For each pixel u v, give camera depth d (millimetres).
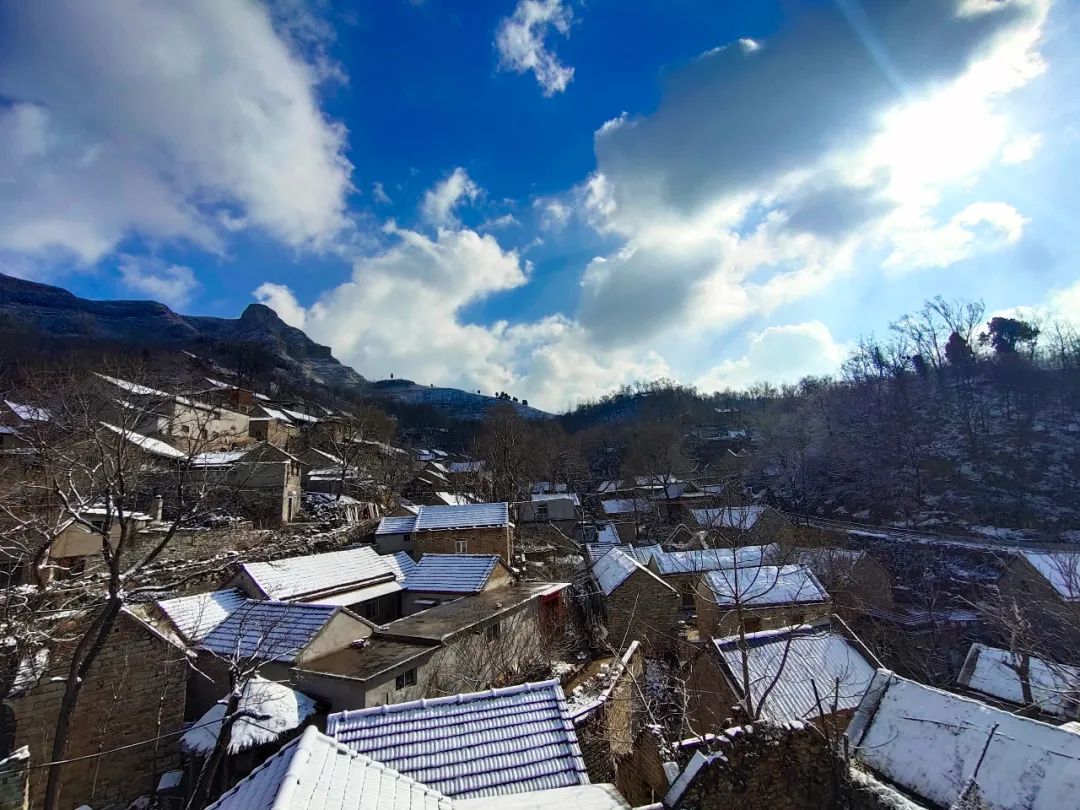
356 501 40156
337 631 18750
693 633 29453
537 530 48875
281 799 6438
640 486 62156
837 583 30016
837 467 61062
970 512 47219
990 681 21062
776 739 7887
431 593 26438
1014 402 60875
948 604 34938
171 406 29562
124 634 14977
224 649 17953
